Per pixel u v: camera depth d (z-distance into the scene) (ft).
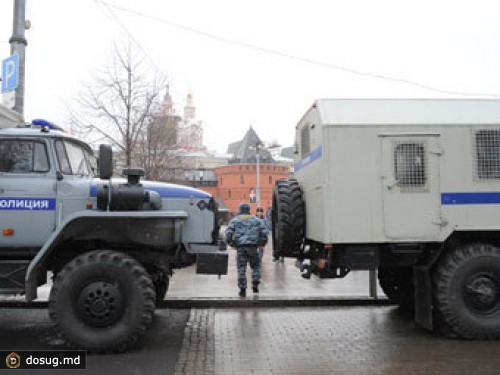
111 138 57.11
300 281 34.35
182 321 23.39
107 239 18.74
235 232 28.45
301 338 20.15
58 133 19.74
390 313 25.09
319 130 20.98
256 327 22.11
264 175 249.96
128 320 17.67
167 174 64.95
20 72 30.63
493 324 19.57
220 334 20.88
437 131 20.52
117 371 16.01
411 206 20.33
